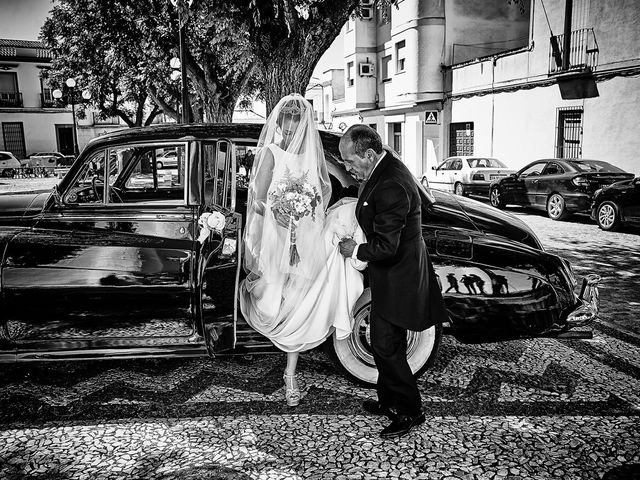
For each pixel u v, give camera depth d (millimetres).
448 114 22547
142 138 3928
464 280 3783
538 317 3844
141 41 16406
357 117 30109
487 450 3109
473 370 4234
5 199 4391
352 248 3273
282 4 6527
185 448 3168
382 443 3203
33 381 4090
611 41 14758
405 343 3275
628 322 5344
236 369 4309
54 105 43500
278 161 3416
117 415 3570
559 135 16766
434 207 4121
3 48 41938
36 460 3049
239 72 16344
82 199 3994
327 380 4105
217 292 3674
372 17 26344
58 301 3709
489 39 22734
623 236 10375
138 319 3771
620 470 2896
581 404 3654
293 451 3125
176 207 3895
